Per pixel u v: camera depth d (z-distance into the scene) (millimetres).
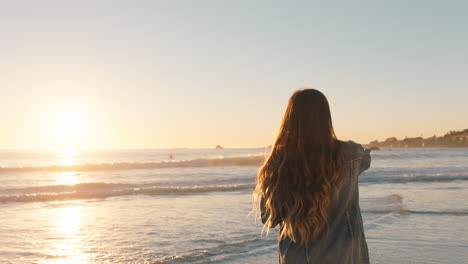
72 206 9859
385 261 5031
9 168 23891
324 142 1936
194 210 8977
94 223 7547
